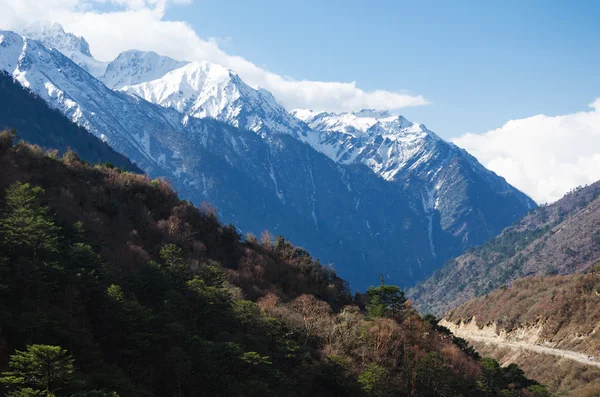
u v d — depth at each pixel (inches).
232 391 2765.7
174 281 3789.4
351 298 5969.5
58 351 2054.6
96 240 4060.0
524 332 7519.7
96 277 3063.5
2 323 2439.7
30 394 1969.7
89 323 2869.1
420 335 4439.0
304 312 4306.1
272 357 3417.8
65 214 4168.3
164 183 5905.5
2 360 2278.5
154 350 2837.1
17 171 4429.1
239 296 3981.3
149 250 4463.6
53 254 3107.8
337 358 3518.7
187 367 2696.9
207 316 3457.2
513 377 5300.2
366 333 4005.9
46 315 2519.7
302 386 3275.1
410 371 3720.5
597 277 7263.8
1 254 2878.9
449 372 3786.9
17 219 3021.7
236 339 3230.8
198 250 4805.6
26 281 2682.1
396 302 4847.4
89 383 2273.6
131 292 3235.7
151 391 2596.0
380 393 3393.2
